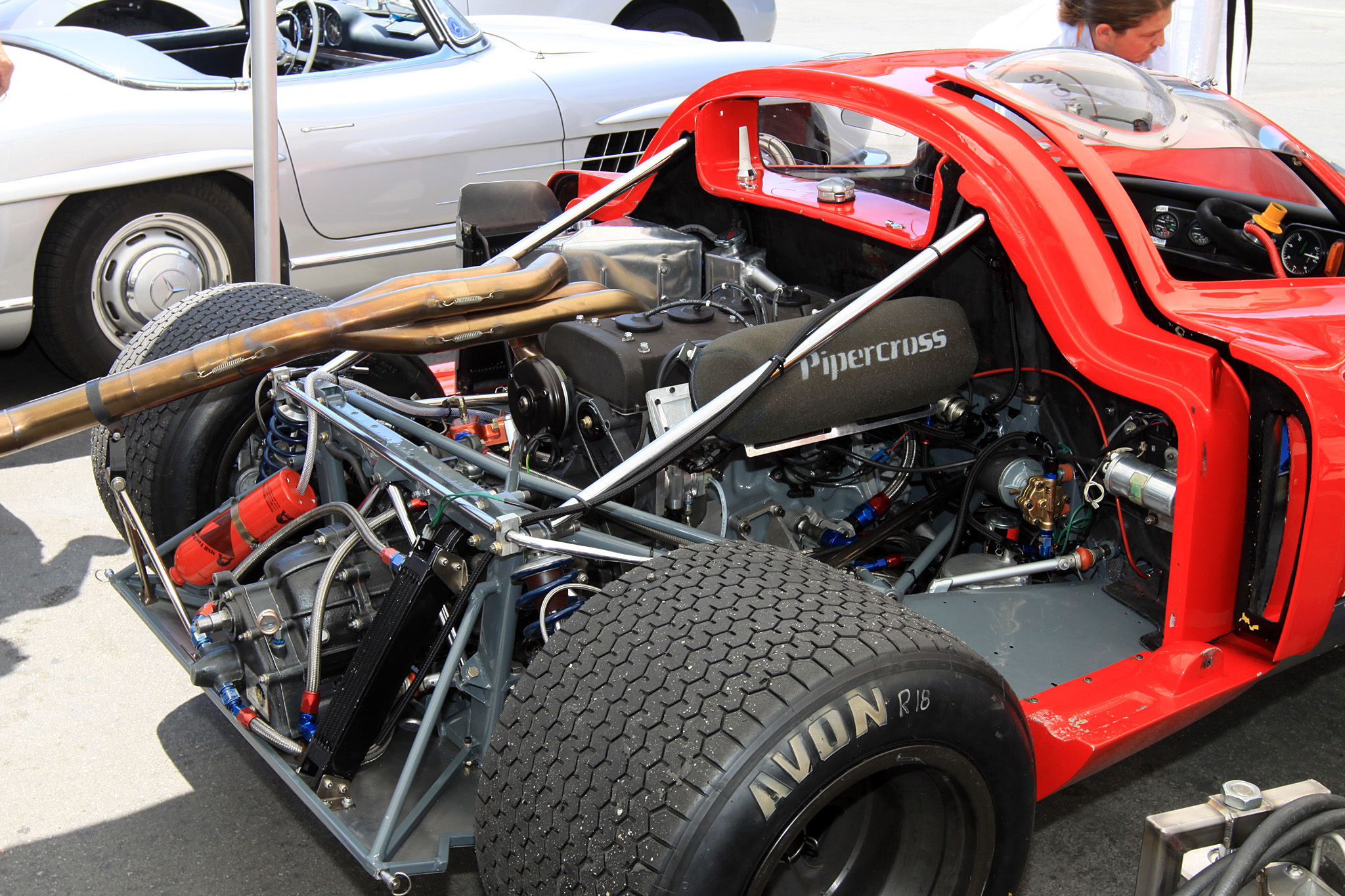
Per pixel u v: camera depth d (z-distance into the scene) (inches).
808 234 118.0
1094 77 107.4
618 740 61.9
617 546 84.6
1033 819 74.8
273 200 149.4
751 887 60.2
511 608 79.0
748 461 99.6
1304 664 126.5
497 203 130.0
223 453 108.7
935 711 65.2
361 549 91.4
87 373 183.9
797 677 61.9
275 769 83.4
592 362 94.2
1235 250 110.8
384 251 198.8
